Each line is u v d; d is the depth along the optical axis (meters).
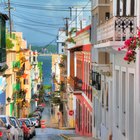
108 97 27.23
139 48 15.33
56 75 119.94
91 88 37.41
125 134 20.92
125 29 18.67
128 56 14.42
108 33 20.25
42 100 116.50
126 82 20.58
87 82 40.84
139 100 18.16
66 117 68.56
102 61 30.80
